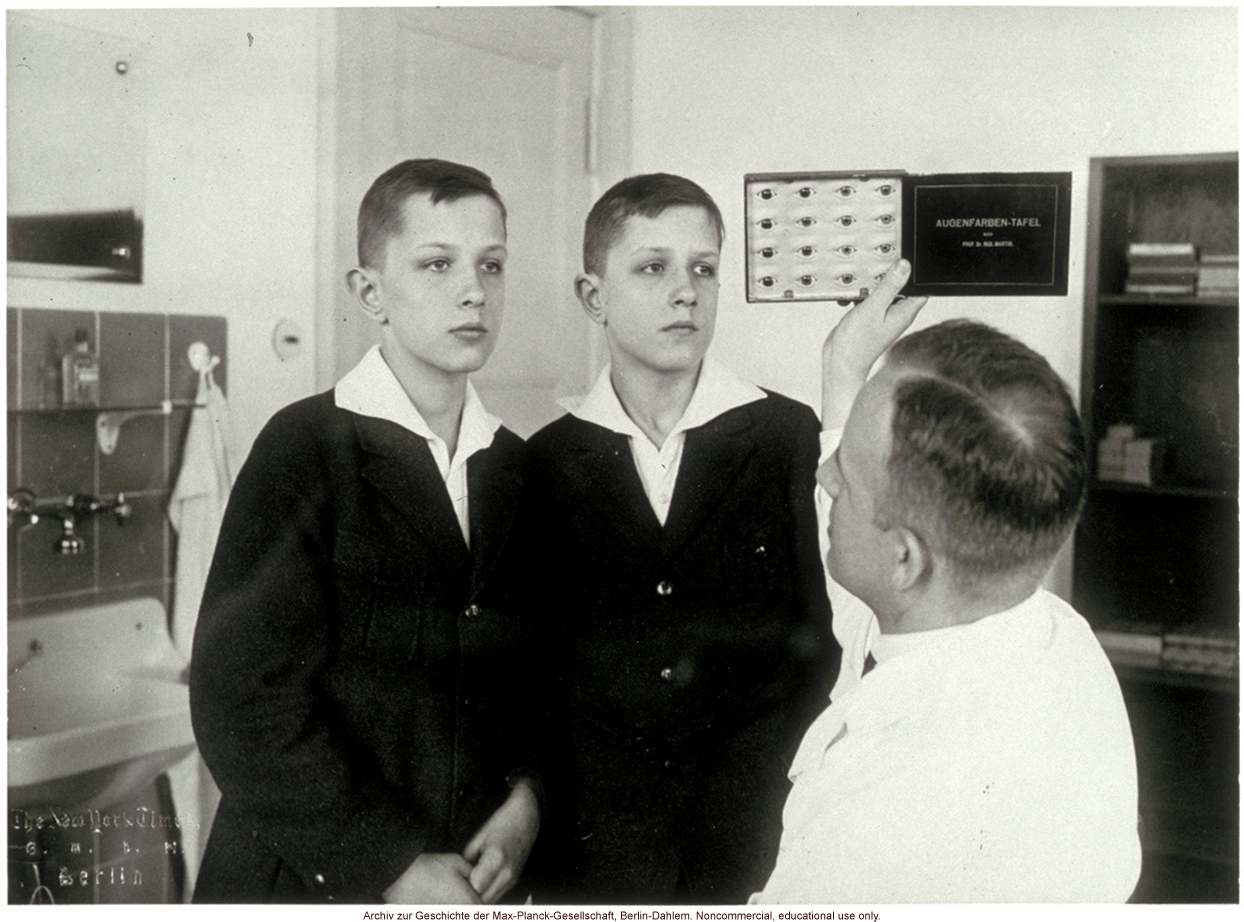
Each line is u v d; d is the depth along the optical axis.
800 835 1.22
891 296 1.61
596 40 1.71
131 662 1.65
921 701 1.18
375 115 1.67
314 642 1.32
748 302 1.61
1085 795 1.17
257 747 1.29
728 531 1.52
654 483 1.53
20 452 1.59
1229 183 1.70
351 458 1.38
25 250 1.59
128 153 1.64
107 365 1.63
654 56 1.70
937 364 1.18
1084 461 1.15
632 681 1.50
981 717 1.16
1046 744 1.16
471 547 1.43
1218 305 1.75
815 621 1.52
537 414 1.60
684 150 1.69
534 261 1.66
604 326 1.59
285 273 1.66
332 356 1.66
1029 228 1.66
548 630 1.51
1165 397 1.79
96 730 1.58
